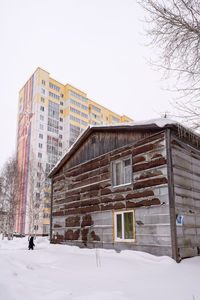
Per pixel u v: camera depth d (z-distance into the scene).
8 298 4.78
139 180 11.31
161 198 10.14
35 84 57.66
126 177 12.30
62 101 61.88
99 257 10.09
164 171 10.27
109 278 6.61
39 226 45.19
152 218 10.31
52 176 18.62
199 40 6.61
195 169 11.43
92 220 13.63
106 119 70.69
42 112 55.72
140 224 10.78
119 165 12.92
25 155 53.56
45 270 7.88
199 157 11.97
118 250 11.63
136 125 11.47
